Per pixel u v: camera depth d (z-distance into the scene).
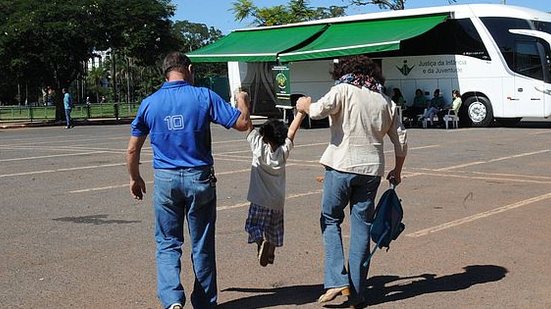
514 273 6.36
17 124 37.56
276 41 29.58
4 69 38.91
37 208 9.90
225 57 29.23
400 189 11.18
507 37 24.62
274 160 6.04
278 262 6.86
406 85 26.83
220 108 5.18
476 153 16.41
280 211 6.20
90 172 13.88
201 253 5.29
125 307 5.55
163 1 42.38
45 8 38.03
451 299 5.68
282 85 29.91
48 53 37.84
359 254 5.50
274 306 5.61
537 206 9.52
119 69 87.06
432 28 24.97
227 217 9.08
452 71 25.78
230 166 14.59
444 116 25.52
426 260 6.85
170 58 5.30
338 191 5.43
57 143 22.34
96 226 8.63
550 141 19.23
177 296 5.12
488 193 10.67
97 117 44.28
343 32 28.11
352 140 5.39
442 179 12.24
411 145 18.59
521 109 24.48
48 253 7.29
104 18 39.97
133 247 7.52
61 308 5.53
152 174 13.53
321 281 6.26
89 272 6.55
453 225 8.38
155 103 5.15
